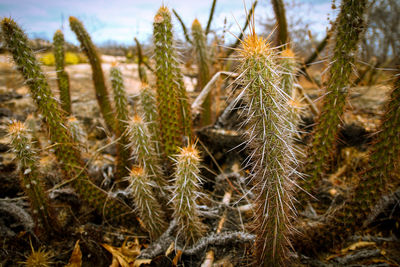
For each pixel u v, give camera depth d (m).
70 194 0.66
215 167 0.79
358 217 0.47
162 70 0.56
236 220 0.59
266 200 0.37
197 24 0.83
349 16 0.43
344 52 0.45
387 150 0.42
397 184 0.54
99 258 0.54
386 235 0.55
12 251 0.53
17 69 0.50
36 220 0.53
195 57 0.87
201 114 0.89
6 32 0.47
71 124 0.62
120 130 0.70
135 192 0.50
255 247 0.45
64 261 0.53
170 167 0.62
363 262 0.49
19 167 0.49
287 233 0.41
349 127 0.80
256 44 0.31
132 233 0.61
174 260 0.50
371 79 1.19
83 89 1.50
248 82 0.33
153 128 0.67
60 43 0.90
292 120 0.55
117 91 0.69
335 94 0.48
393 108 0.40
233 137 0.76
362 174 0.46
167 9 0.55
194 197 0.48
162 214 0.57
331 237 0.50
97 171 0.74
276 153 0.35
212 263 0.50
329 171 0.77
